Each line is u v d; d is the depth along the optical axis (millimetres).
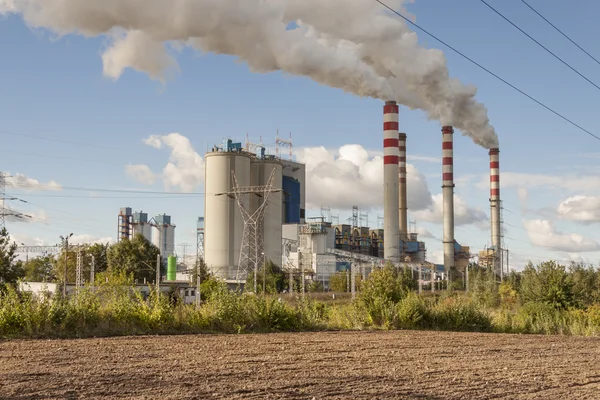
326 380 19922
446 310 46625
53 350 25062
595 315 53281
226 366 21953
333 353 26922
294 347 28609
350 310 46375
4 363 21516
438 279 188875
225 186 156000
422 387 19469
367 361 24797
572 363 27219
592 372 24469
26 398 16125
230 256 154375
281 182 177000
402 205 198625
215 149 161625
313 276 167000
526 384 20953
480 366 24859
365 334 37312
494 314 59375
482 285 104812
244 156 159750
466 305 47844
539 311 53969
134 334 32344
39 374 19453
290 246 178875
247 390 17844
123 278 49375
